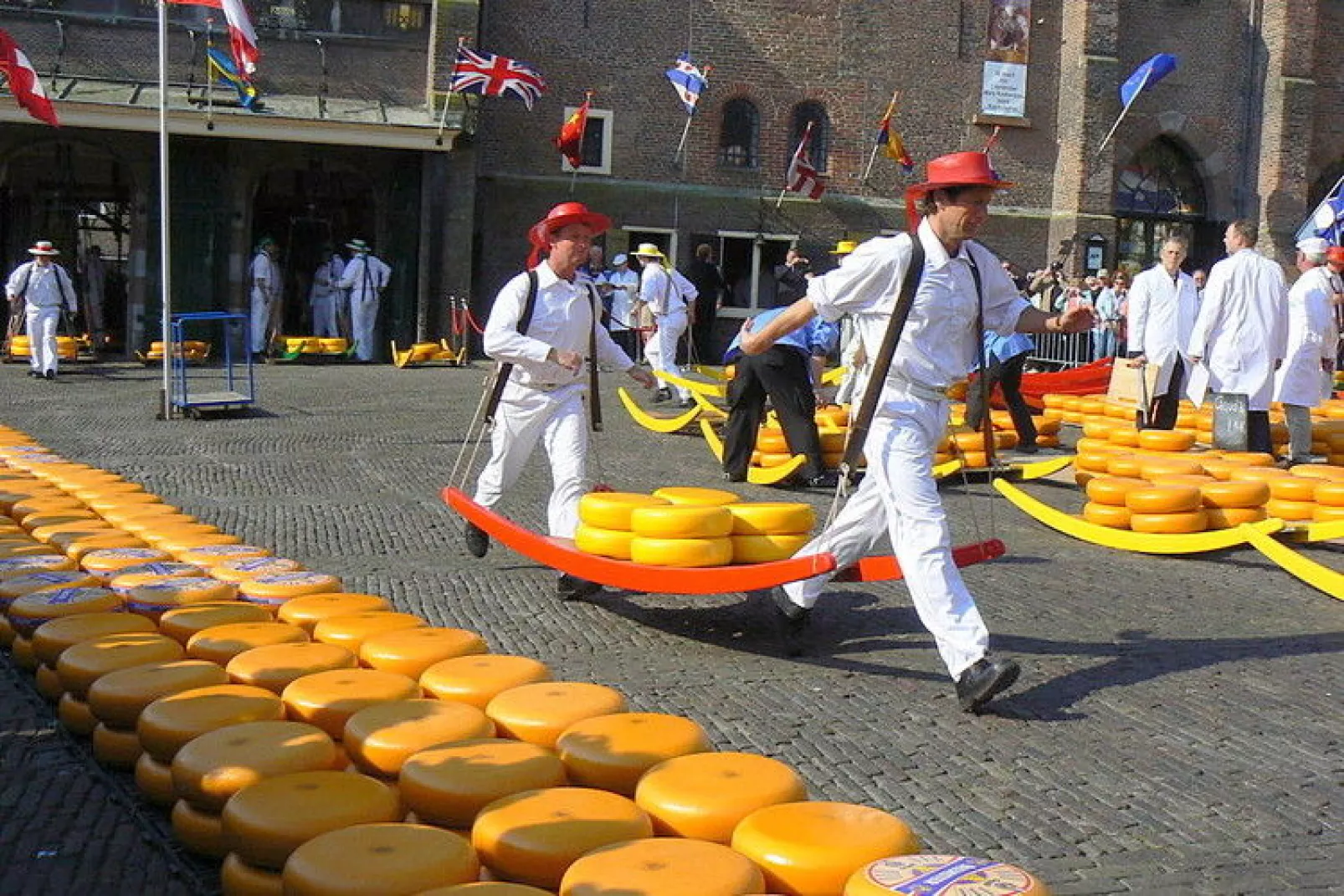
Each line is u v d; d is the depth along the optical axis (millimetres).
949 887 3293
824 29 30109
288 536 9695
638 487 12289
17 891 4215
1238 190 32312
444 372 24062
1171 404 14133
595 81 28922
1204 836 4777
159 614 6367
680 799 3963
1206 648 7203
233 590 6719
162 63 16000
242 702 4902
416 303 26844
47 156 26203
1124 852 4629
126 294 26812
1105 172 31000
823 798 5070
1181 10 31734
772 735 5730
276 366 24859
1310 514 10164
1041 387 18156
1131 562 9492
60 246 26500
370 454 13969
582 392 8180
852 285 6094
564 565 7262
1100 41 30797
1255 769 5434
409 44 26406
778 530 6965
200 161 25906
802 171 28938
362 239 27438
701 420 15117
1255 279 12898
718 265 29797
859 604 8062
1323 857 4621
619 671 6609
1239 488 9789
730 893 3383
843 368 16859
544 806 3902
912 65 30688
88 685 5387
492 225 28562
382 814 4062
